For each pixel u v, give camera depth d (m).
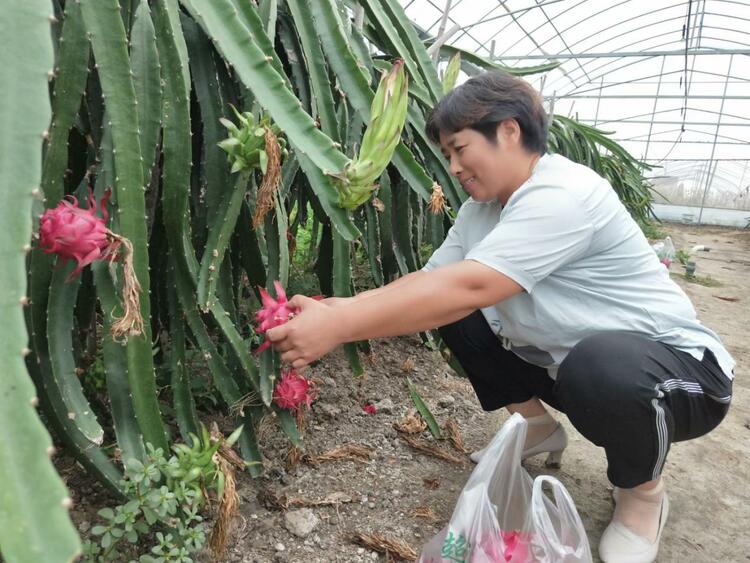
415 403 1.39
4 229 0.47
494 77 0.94
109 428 1.14
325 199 0.95
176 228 0.95
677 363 0.98
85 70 0.82
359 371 1.30
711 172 11.76
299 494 1.12
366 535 1.02
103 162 0.85
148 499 0.80
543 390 1.21
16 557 0.37
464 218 1.19
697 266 5.27
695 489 1.34
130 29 0.95
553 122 3.63
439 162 1.57
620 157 4.93
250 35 0.90
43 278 0.81
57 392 0.84
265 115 0.97
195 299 1.01
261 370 1.03
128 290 0.74
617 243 0.98
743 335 2.81
